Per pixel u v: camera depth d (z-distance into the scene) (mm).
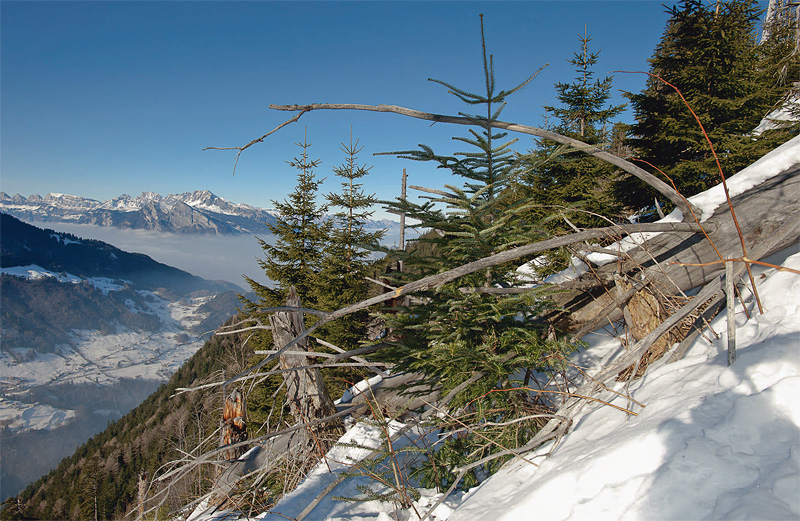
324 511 3029
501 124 3047
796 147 3449
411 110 3098
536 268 5426
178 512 4219
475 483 2873
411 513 2701
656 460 1619
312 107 3096
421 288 2408
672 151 8664
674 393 2158
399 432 3160
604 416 2398
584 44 11461
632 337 3475
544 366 3322
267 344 10375
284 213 14047
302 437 4691
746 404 1639
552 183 10047
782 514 1186
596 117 11398
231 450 4773
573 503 1683
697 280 3510
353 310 2404
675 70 8969
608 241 4000
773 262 3240
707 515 1324
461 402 3262
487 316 3230
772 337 2072
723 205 3439
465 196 2975
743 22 8250
